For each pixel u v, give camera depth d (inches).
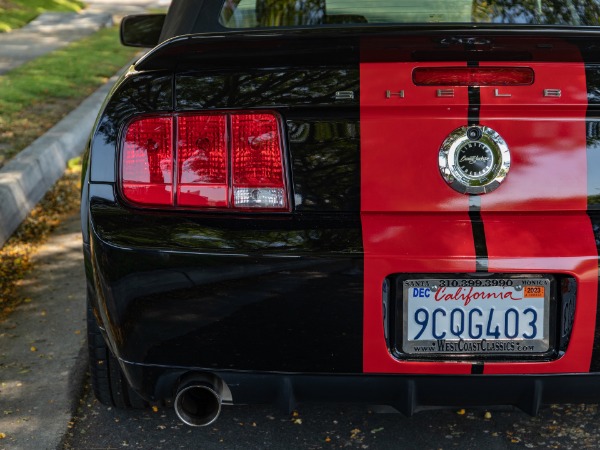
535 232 85.0
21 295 158.4
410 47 85.0
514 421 111.2
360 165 86.6
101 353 108.4
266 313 85.7
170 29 112.0
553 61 86.3
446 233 84.9
